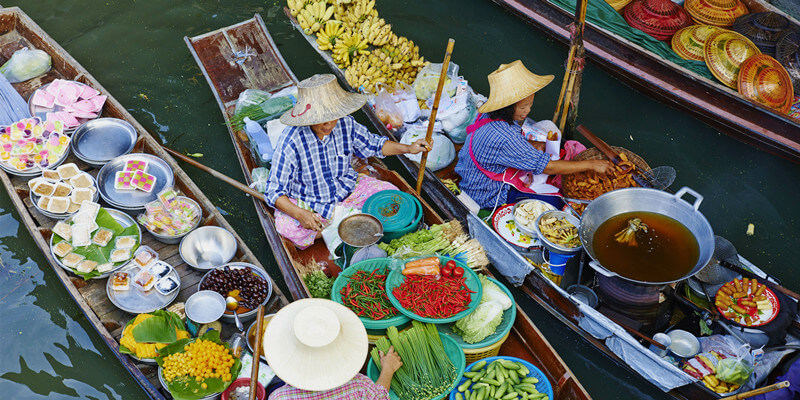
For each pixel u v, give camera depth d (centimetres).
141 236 486
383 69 604
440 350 385
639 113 627
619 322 425
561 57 684
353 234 455
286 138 436
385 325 397
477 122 482
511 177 483
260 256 517
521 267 453
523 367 385
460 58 687
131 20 724
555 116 526
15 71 604
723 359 399
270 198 446
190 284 461
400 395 373
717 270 443
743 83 568
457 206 500
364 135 473
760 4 650
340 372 278
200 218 486
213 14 735
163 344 400
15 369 441
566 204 492
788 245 527
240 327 418
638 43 625
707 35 609
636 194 443
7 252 502
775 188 566
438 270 416
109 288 441
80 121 560
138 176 506
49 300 475
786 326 415
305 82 425
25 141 523
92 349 451
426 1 755
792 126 550
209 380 378
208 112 628
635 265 418
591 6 640
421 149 478
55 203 486
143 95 640
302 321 279
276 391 291
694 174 578
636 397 431
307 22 641
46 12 727
